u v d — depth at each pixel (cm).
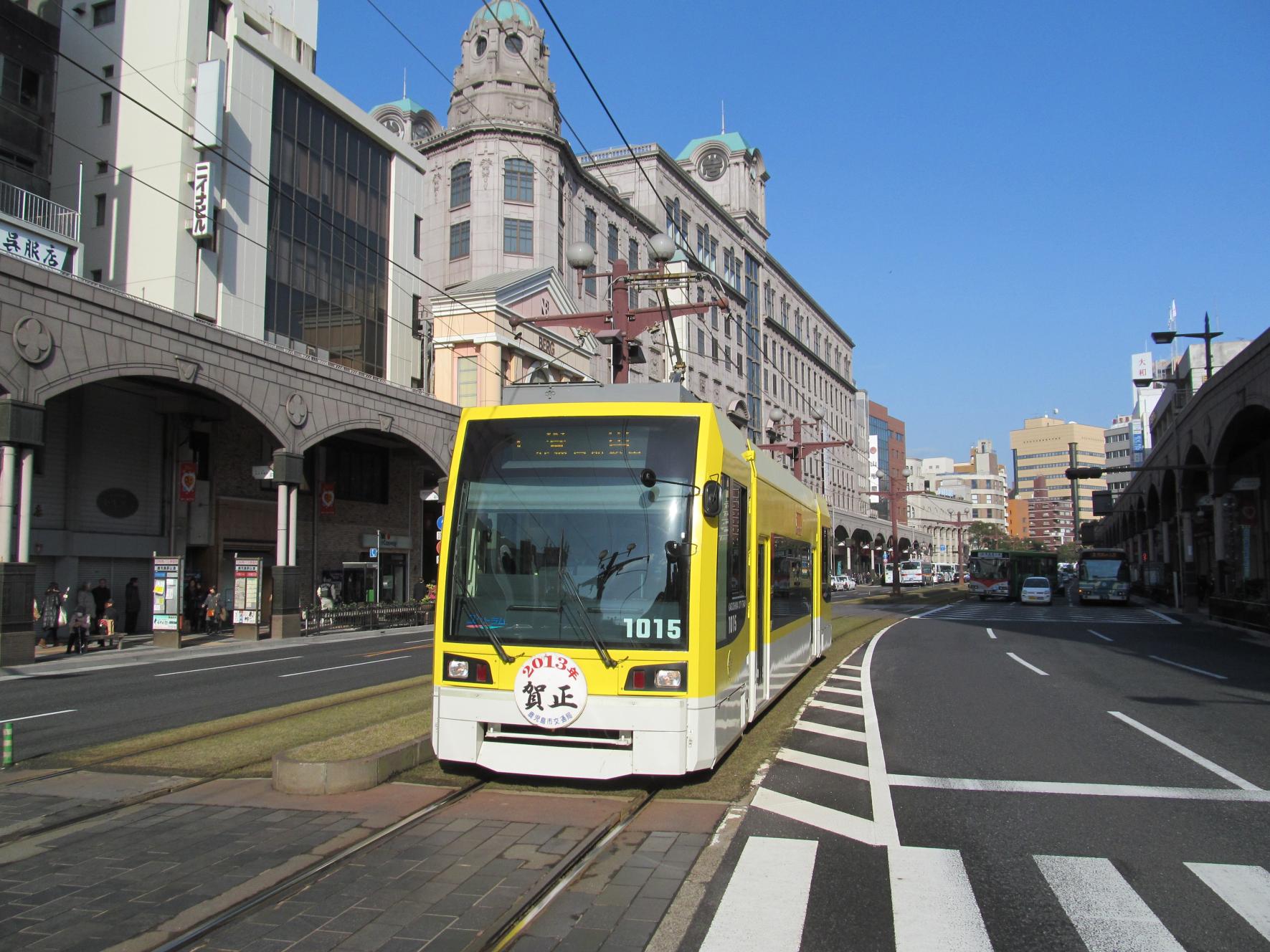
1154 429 6856
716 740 761
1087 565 4650
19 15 2867
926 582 9388
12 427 1975
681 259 6034
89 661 2048
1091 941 468
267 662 2003
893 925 487
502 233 4941
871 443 12338
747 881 552
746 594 947
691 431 792
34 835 642
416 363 4097
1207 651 2097
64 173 3084
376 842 615
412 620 3472
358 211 3762
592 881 552
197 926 476
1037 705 1262
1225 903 521
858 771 850
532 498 780
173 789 766
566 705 720
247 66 3194
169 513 2986
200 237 2933
